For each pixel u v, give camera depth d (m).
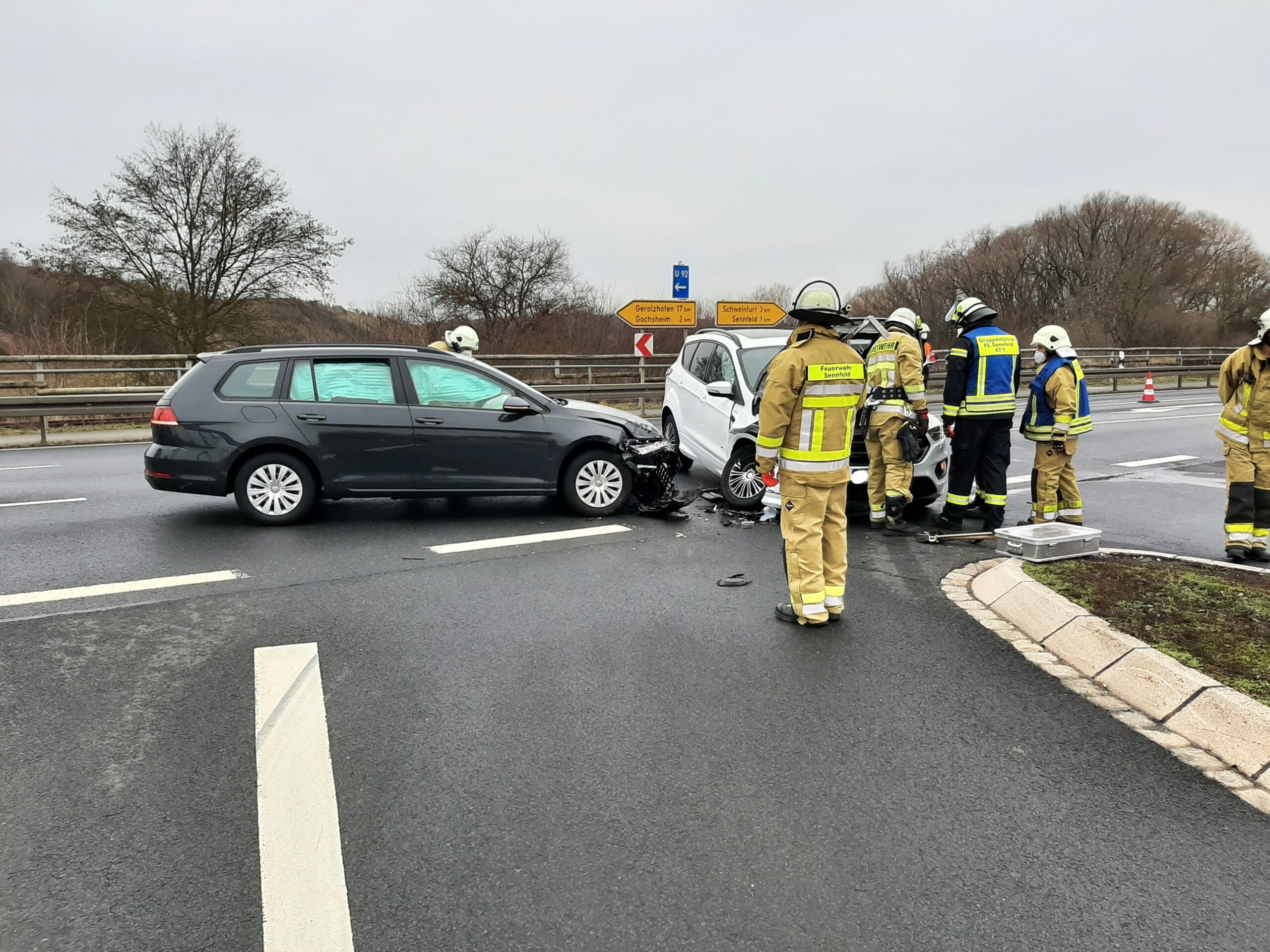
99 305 21.84
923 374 6.69
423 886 2.44
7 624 4.57
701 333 9.65
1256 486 5.97
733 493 7.86
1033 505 7.44
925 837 2.70
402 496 7.29
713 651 4.28
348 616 4.77
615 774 3.07
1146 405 20.23
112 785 2.97
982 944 2.21
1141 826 2.77
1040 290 55.44
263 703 3.64
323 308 25.39
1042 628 4.46
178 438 6.89
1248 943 2.22
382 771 3.08
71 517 7.35
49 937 2.22
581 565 5.90
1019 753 3.25
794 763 3.16
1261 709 3.25
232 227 23.14
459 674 3.96
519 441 7.41
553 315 30.95
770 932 2.26
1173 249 51.22
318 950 2.18
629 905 2.37
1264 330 5.72
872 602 5.11
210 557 6.03
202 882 2.45
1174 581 4.98
